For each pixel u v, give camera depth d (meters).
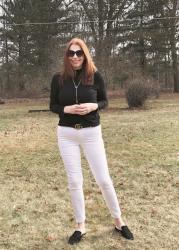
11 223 3.54
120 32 23.94
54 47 20.39
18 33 24.36
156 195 4.19
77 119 2.97
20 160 5.85
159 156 5.86
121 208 3.83
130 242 3.15
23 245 3.14
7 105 17.91
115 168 5.24
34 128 9.40
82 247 3.09
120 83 20.38
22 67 24.56
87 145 3.03
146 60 24.67
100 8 23.41
